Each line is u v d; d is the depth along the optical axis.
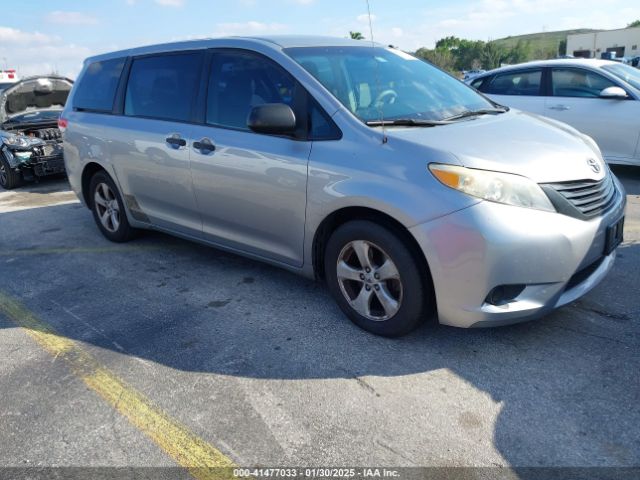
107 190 5.07
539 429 2.32
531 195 2.64
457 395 2.57
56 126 9.14
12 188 8.59
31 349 3.24
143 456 2.29
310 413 2.50
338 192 2.96
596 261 3.01
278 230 3.43
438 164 2.69
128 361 3.04
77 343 3.28
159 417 2.54
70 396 2.74
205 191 3.82
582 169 2.88
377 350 2.99
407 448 2.25
